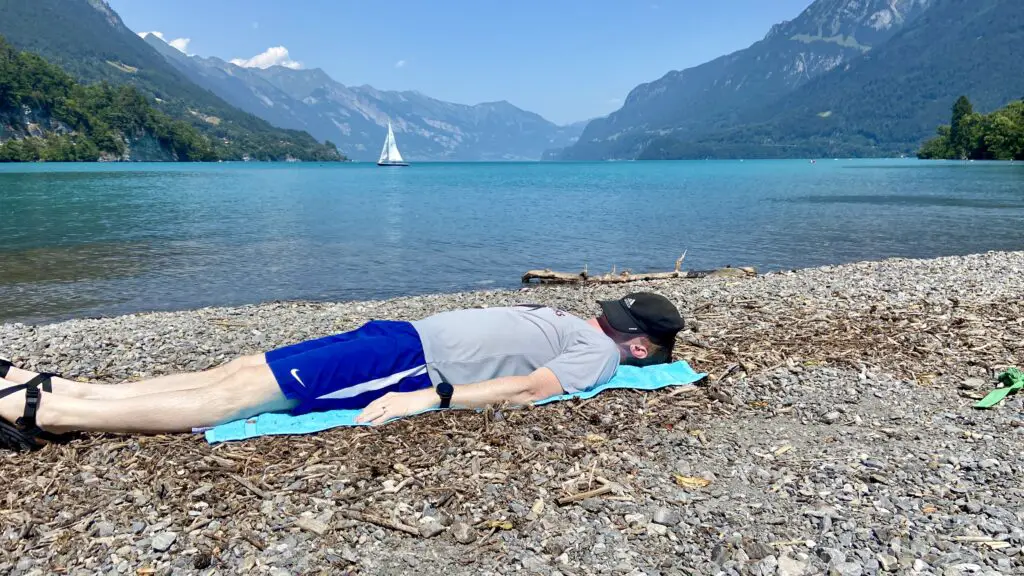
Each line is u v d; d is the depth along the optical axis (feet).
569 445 5.14
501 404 5.62
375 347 5.47
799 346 7.90
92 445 4.94
